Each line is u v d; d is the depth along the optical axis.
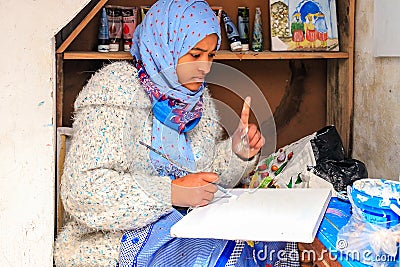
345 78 2.82
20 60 2.04
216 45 2.16
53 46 2.09
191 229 1.66
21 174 2.10
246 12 2.79
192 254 1.88
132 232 1.99
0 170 2.08
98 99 2.01
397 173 2.39
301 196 1.96
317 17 2.80
